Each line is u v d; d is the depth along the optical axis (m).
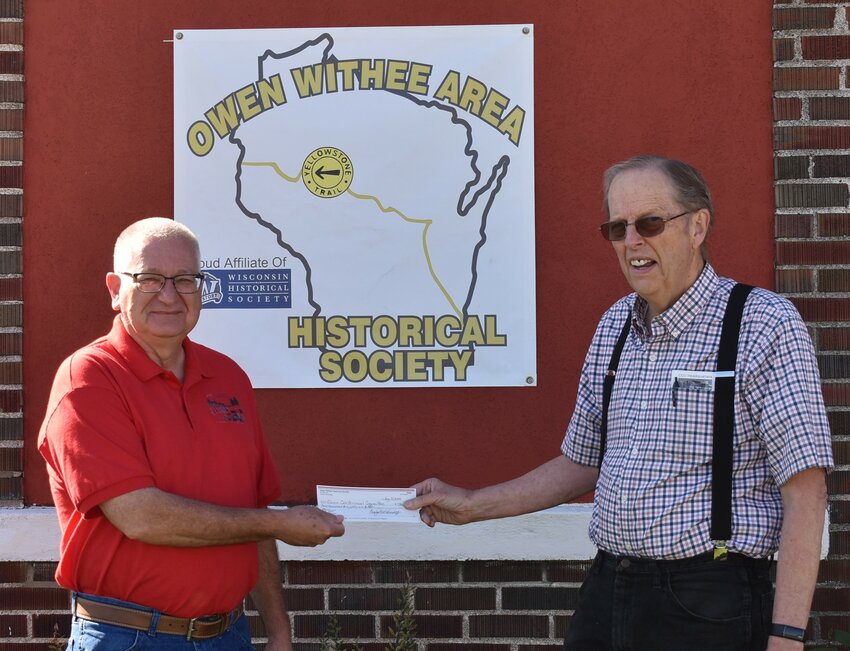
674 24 3.59
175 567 2.47
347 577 3.64
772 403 2.33
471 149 3.61
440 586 3.62
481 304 3.60
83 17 3.64
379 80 3.62
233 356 3.63
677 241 2.46
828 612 3.53
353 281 3.62
